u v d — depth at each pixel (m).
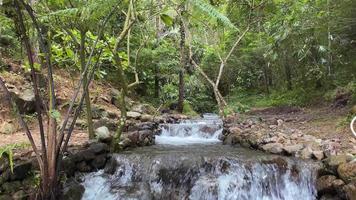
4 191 4.14
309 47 10.54
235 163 5.07
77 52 5.72
